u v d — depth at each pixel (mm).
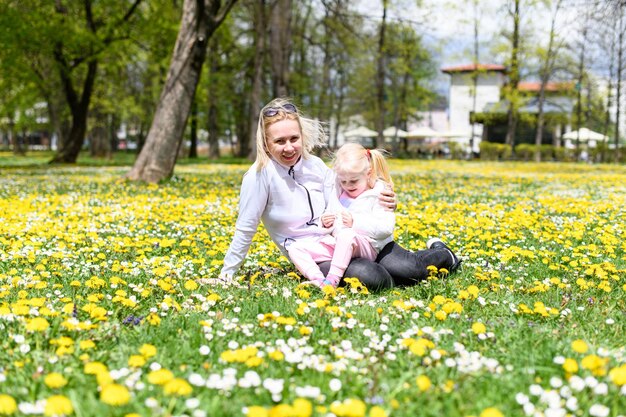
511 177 17203
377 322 2928
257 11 26062
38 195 10117
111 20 23969
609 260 4625
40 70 27047
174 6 24812
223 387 2000
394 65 37906
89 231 5832
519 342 2580
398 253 3928
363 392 2025
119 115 39312
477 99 54031
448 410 1869
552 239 5617
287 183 3936
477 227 6207
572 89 39875
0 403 1748
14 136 45906
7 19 20453
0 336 2561
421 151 50156
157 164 13070
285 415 1688
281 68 24625
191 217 7008
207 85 32781
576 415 1873
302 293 3277
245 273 4121
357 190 3922
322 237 3990
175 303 3152
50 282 3727
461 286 3721
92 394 1952
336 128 48906
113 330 2674
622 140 54156
